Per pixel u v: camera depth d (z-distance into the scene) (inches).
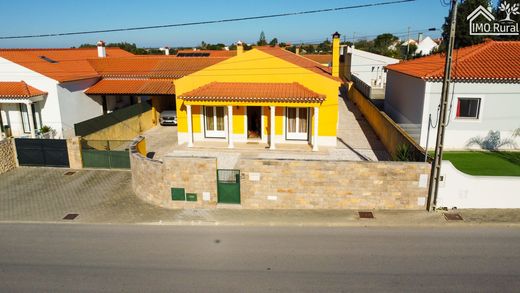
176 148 860.0
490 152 809.5
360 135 974.4
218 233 486.0
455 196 533.3
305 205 546.9
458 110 820.0
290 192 543.2
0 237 487.5
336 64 1130.0
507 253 424.8
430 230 484.1
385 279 375.9
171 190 560.4
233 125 869.2
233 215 533.6
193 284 373.7
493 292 354.0
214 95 799.7
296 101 779.4
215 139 892.6
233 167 722.2
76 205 585.0
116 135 921.5
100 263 417.4
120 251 443.8
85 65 1224.8
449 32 478.9
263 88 829.2
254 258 420.8
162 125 1130.7
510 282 369.1
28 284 380.2
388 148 821.2
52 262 422.6
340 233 479.8
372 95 1568.7
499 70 791.1
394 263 405.7
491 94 790.5
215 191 554.3
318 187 538.3
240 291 360.5
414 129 870.4
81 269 406.0
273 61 845.2
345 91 1851.6
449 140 828.6
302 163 530.0
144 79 1170.0
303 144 858.1
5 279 390.3
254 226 505.0
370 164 525.3
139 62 1285.7
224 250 440.8
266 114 852.6
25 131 991.6
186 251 440.5
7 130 978.7
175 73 1184.8
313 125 837.2
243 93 805.2
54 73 996.6
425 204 536.7
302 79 839.7
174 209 561.6
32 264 419.2
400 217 516.7
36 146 753.6
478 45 965.2
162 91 1073.5
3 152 731.4
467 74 782.5
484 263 403.2
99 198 609.6
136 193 621.0
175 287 368.8
